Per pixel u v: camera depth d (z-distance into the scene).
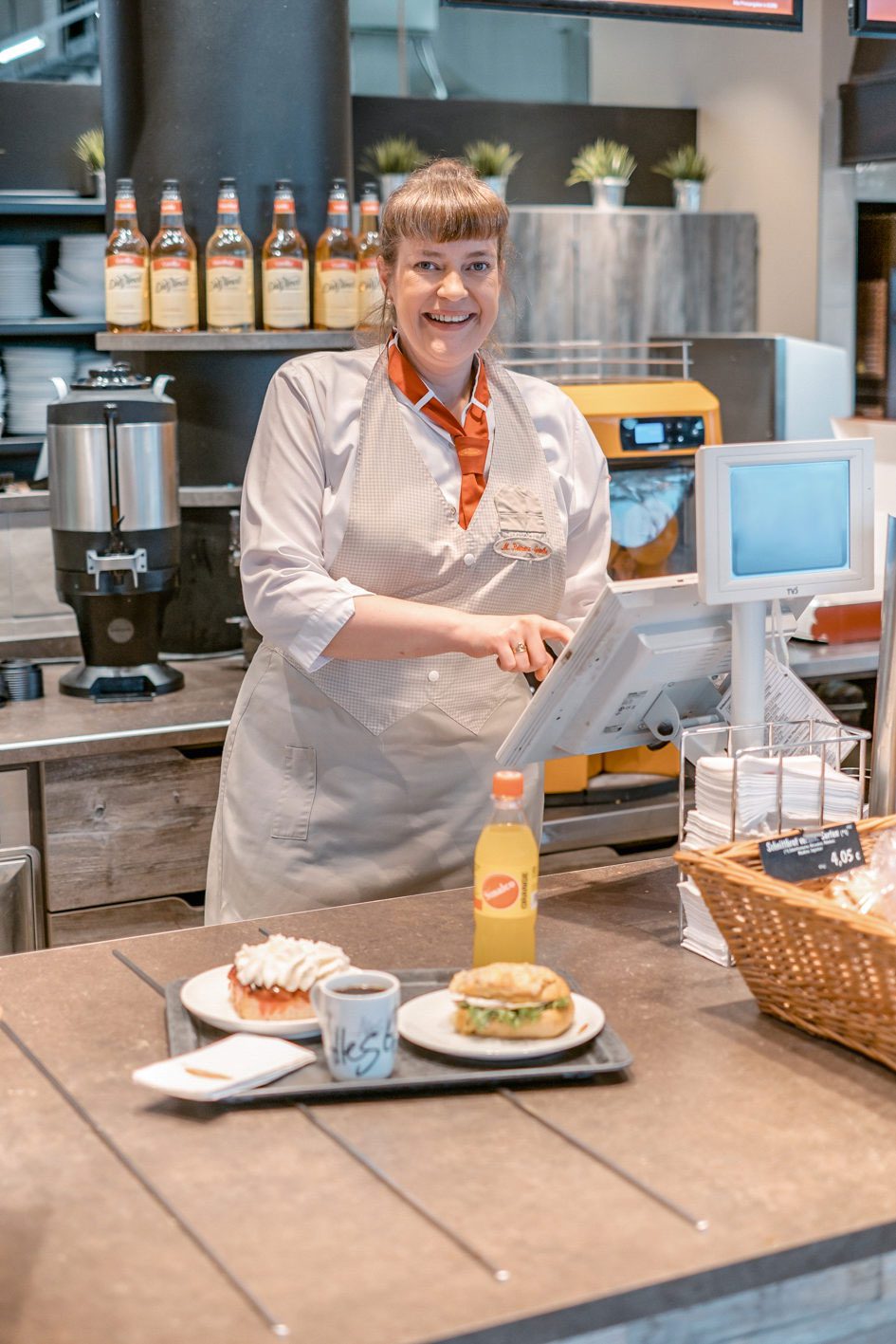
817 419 4.26
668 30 7.55
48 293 5.05
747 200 7.24
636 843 3.51
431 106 6.92
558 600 2.41
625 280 6.78
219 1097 1.39
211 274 3.30
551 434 2.40
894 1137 1.34
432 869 2.38
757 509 1.79
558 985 1.50
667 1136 1.34
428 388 2.27
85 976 1.74
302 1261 1.15
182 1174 1.28
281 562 2.19
